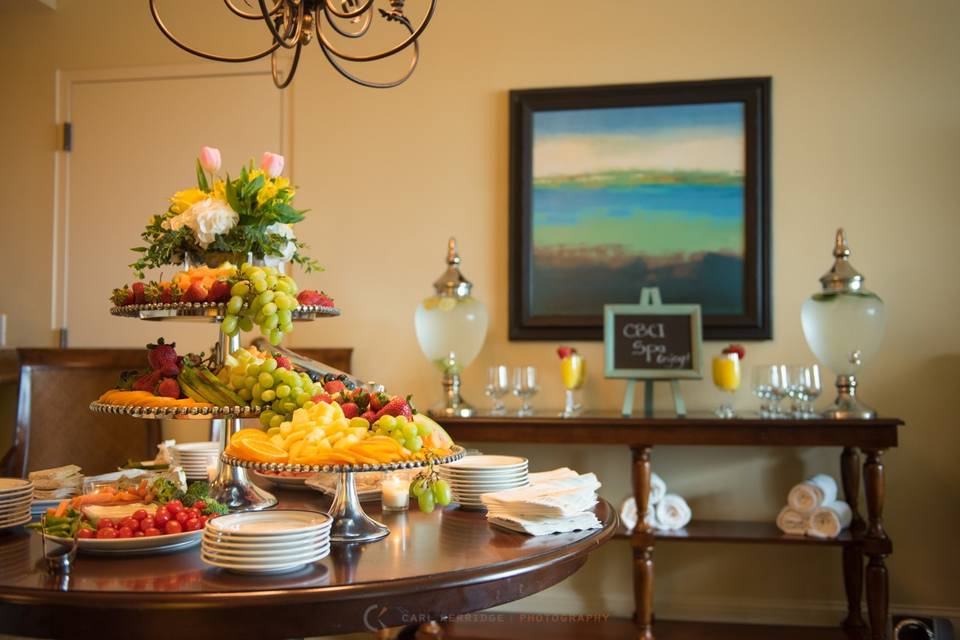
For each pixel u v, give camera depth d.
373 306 3.65
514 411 3.41
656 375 3.25
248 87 3.77
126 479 1.99
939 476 3.29
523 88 3.58
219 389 1.80
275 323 1.82
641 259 3.46
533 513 1.74
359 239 3.67
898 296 3.34
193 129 3.80
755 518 3.38
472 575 1.43
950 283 3.32
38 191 3.86
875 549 2.96
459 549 1.59
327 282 3.68
